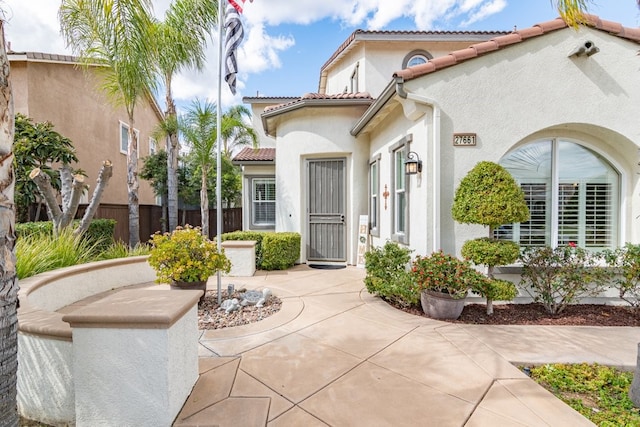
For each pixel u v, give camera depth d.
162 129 11.49
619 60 5.54
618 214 5.97
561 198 6.00
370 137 9.34
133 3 5.36
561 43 5.57
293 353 3.78
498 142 5.64
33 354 2.84
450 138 5.65
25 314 3.12
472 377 3.25
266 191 13.17
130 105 9.12
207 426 2.51
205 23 9.55
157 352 2.49
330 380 3.19
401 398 2.89
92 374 2.52
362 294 6.35
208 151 11.11
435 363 3.54
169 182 12.30
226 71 5.50
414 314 5.17
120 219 12.55
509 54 5.62
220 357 3.67
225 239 8.90
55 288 5.32
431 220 5.72
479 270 5.64
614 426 2.60
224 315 5.11
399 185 7.38
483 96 5.64
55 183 8.77
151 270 7.65
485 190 4.93
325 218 9.77
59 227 6.71
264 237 8.75
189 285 5.50
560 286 5.12
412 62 11.95
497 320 4.91
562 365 3.54
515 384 3.12
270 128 10.88
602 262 5.52
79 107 12.70
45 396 2.81
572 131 5.90
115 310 2.57
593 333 4.39
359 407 2.76
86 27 7.66
